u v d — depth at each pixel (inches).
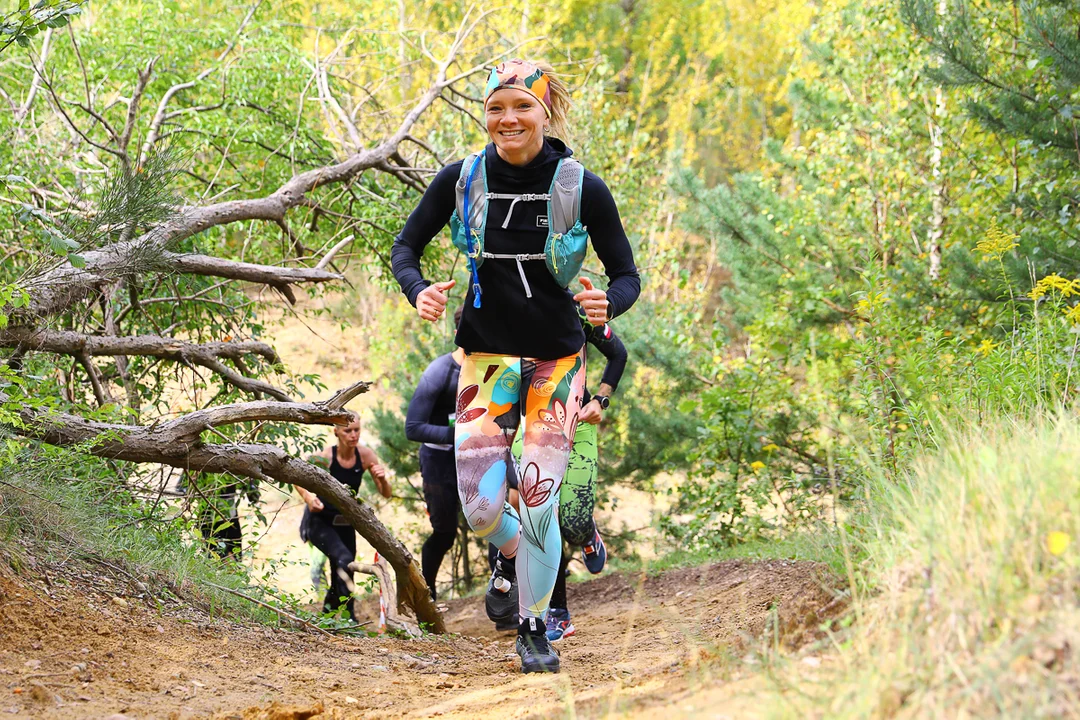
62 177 326.0
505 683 135.9
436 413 281.7
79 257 191.0
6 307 206.7
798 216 498.0
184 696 119.3
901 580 93.6
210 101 378.9
